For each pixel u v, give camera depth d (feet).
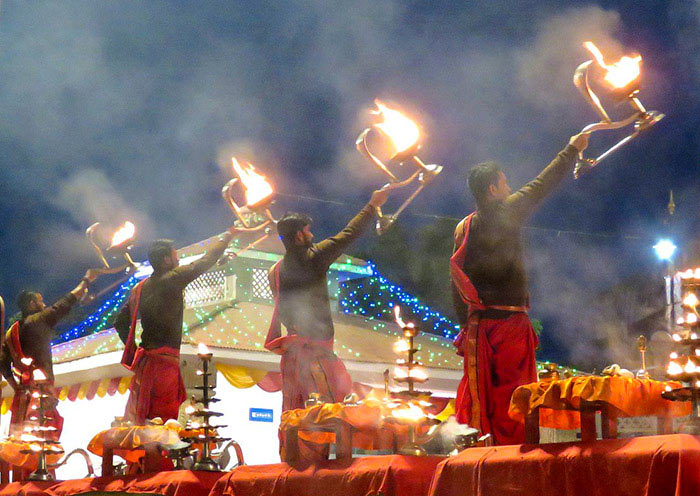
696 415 13.70
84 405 40.83
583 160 18.15
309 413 18.63
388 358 40.52
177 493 20.67
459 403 18.60
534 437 15.42
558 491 14.44
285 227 21.65
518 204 18.34
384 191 21.02
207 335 38.04
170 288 24.76
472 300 18.20
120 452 25.07
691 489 12.80
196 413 21.36
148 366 24.58
